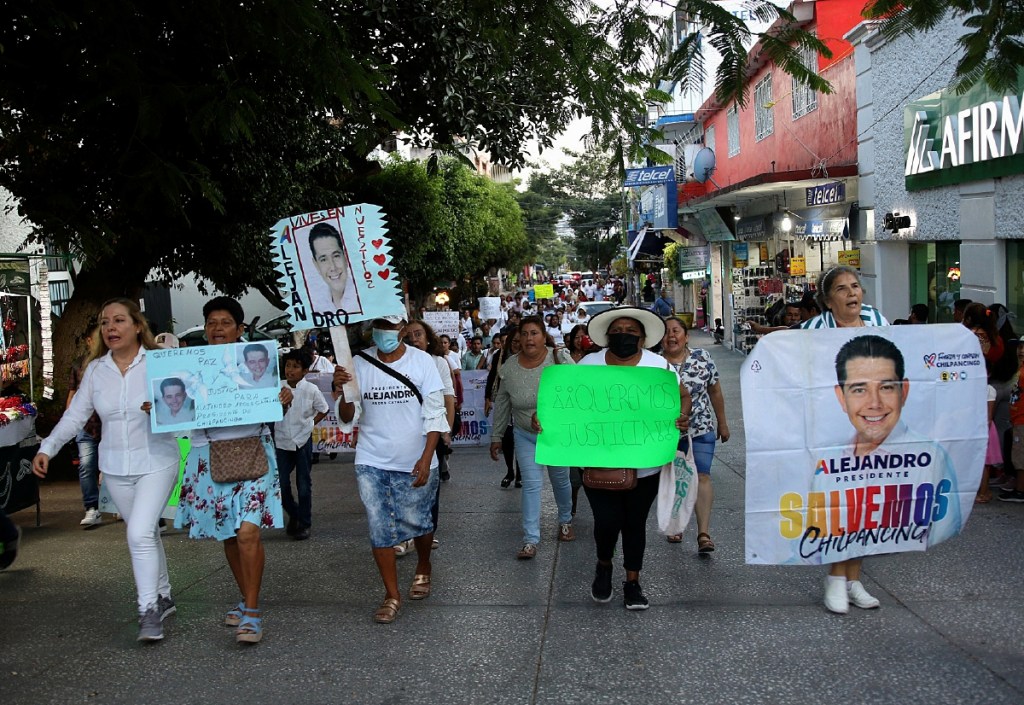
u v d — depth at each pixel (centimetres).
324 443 1291
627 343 562
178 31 759
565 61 612
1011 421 804
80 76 748
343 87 634
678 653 495
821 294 560
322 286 581
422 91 994
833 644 498
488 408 980
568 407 560
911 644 492
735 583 612
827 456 522
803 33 507
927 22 613
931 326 527
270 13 626
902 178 1441
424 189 2395
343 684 472
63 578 684
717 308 3188
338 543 778
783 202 2097
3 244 1359
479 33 714
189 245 1279
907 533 532
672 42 534
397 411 571
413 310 3372
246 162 1117
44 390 1263
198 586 655
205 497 540
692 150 2909
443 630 545
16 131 848
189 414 526
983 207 1178
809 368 520
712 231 2777
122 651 525
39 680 486
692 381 685
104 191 1005
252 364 535
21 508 830
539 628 541
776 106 2106
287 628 557
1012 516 754
